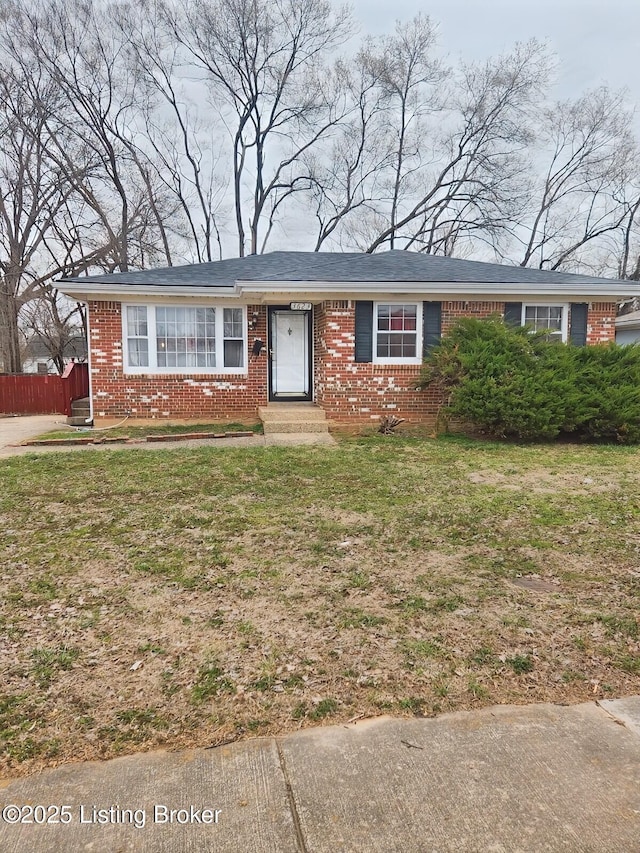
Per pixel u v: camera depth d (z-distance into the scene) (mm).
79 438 10062
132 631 3203
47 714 2469
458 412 10375
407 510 5633
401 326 11633
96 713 2477
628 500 6031
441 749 2236
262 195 30438
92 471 7535
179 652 2975
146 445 9750
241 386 12391
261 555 4387
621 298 12164
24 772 2127
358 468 7719
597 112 29250
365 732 2344
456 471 7562
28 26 23422
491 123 28875
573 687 2672
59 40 24062
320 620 3316
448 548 4543
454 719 2428
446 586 3799
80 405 13359
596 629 3215
